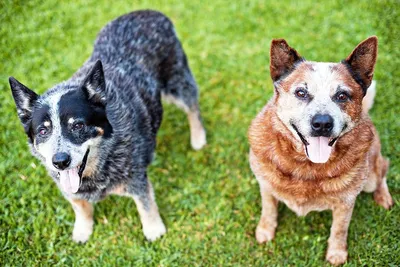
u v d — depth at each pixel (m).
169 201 1.39
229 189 1.40
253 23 1.84
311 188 1.12
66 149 1.06
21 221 1.31
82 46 1.77
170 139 1.54
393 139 1.45
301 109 1.04
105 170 1.17
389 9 1.82
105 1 1.92
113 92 1.23
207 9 1.89
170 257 1.26
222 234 1.31
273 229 1.28
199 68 1.71
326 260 1.24
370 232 1.27
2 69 1.68
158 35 1.39
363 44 1.04
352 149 1.08
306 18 1.84
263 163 1.15
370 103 1.22
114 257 1.26
